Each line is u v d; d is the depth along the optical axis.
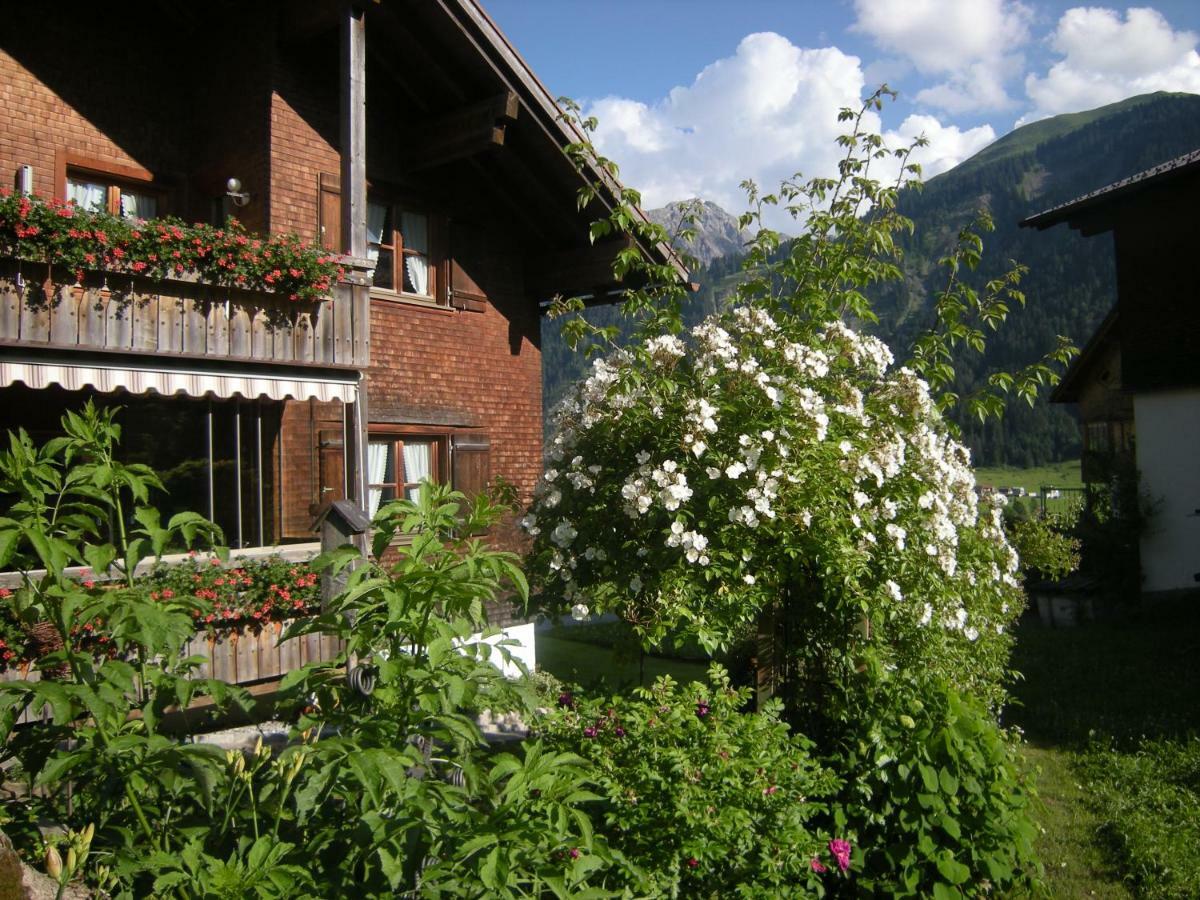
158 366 7.09
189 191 9.91
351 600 2.70
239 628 6.85
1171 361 15.13
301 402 9.26
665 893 3.59
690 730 4.12
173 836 2.71
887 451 5.38
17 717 2.26
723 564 4.93
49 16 8.80
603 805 3.84
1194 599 13.95
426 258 10.91
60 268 6.43
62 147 8.84
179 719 6.34
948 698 5.06
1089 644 12.32
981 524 6.67
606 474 5.41
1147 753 7.46
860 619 5.17
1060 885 5.28
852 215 6.70
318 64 9.52
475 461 11.09
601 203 10.79
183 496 9.01
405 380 10.46
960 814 4.69
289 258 7.54
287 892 2.28
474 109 9.93
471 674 2.76
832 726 5.15
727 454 5.05
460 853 2.35
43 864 2.58
